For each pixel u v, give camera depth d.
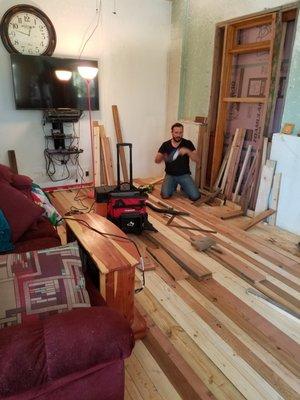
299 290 2.00
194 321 1.69
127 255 1.40
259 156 3.13
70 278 1.17
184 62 4.14
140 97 4.35
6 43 3.27
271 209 3.01
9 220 1.68
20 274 1.14
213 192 3.76
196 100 4.08
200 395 1.26
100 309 0.98
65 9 3.51
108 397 0.98
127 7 3.87
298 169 2.71
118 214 2.60
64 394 0.89
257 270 2.21
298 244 2.56
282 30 2.76
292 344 1.55
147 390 1.28
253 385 1.32
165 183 3.77
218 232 2.84
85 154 4.12
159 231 2.81
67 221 1.77
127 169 4.50
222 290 1.98
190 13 3.90
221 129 3.71
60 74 3.44
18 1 3.25
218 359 1.45
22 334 0.83
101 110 4.10
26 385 0.76
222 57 3.51
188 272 2.15
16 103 3.43
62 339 0.83
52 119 3.58
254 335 1.60
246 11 3.13
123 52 4.02
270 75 2.89
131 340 0.90
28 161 3.78
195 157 3.65
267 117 3.00
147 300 1.86
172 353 1.47
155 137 4.67
